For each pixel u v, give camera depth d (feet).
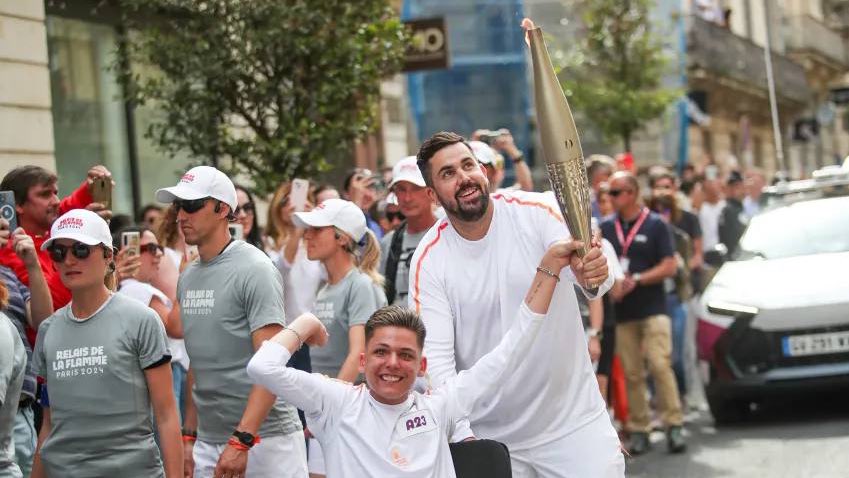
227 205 28.48
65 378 26.30
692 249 63.52
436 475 22.36
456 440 23.25
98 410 26.20
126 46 54.34
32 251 30.71
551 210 24.66
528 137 132.57
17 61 52.37
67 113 58.18
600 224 49.88
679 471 43.06
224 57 50.88
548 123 22.27
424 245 25.30
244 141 52.08
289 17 50.52
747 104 170.60
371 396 22.72
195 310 28.45
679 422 47.03
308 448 33.91
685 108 146.00
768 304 49.55
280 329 28.14
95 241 26.11
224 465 26.53
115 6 60.34
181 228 28.40
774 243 54.49
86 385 26.20
